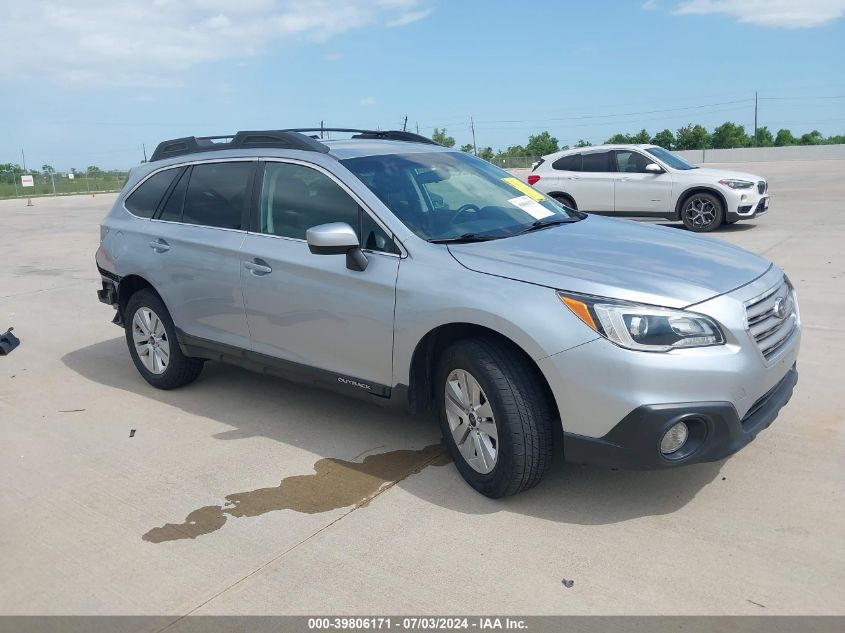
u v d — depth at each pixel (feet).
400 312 12.59
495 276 11.71
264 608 9.75
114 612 9.84
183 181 17.35
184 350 17.29
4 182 152.97
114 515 12.34
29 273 37.60
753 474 12.60
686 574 10.00
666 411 10.37
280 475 13.50
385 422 15.76
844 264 29.53
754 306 11.26
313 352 14.38
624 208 45.11
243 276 15.21
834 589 9.56
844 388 16.24
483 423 11.93
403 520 11.75
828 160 143.95
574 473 13.00
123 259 18.07
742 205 41.63
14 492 13.32
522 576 10.14
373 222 13.39
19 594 10.33
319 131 17.46
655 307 10.59
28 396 18.48
